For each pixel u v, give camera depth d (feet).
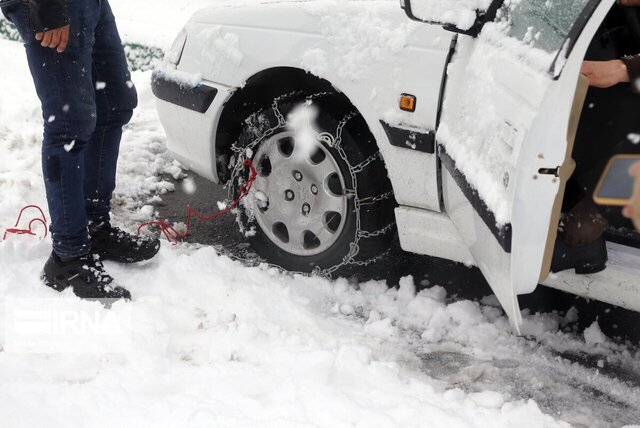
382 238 10.89
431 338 10.01
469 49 8.82
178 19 23.47
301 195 11.09
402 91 9.53
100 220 11.30
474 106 8.34
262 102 11.53
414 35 9.46
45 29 9.16
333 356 9.09
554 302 10.73
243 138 11.45
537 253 7.72
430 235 10.07
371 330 10.18
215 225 13.51
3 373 8.69
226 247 12.69
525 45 7.68
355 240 10.78
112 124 11.14
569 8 7.22
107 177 11.24
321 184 10.82
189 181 15.40
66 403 8.10
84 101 9.96
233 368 8.92
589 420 8.39
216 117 11.65
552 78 6.88
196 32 11.92
